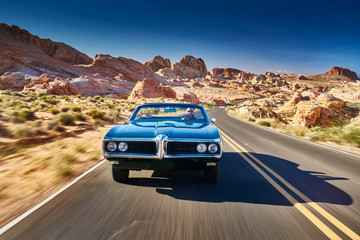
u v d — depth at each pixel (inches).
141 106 183.0
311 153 264.1
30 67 3543.3
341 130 404.8
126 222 97.8
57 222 98.2
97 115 536.4
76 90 2097.7
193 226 94.5
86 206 114.4
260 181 156.3
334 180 162.6
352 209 114.3
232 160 221.3
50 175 173.2
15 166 195.2
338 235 89.6
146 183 148.7
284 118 1316.4
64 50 5748.0
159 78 7135.8
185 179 157.4
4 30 4847.4
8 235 88.0
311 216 105.7
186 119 177.6
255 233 90.1
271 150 278.8
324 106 1228.5
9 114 421.7
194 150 125.2
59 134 338.3
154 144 124.9
